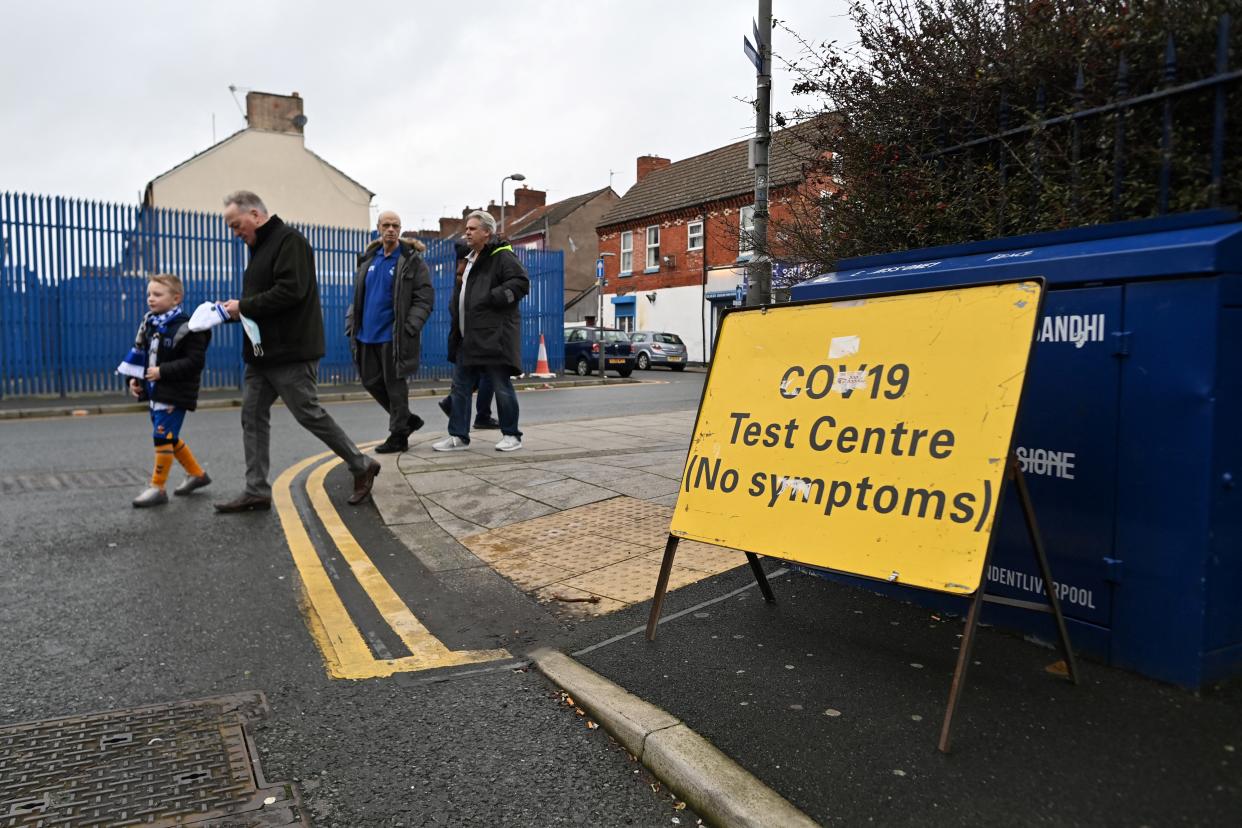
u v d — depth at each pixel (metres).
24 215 13.44
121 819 2.35
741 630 3.44
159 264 14.67
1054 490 3.03
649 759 2.62
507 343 7.08
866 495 2.87
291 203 34.25
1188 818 2.14
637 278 34.44
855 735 2.59
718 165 32.00
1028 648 3.11
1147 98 3.03
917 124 4.21
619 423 9.80
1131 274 2.76
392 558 4.69
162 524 5.30
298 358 5.35
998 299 2.73
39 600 4.02
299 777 2.58
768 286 5.85
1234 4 3.05
